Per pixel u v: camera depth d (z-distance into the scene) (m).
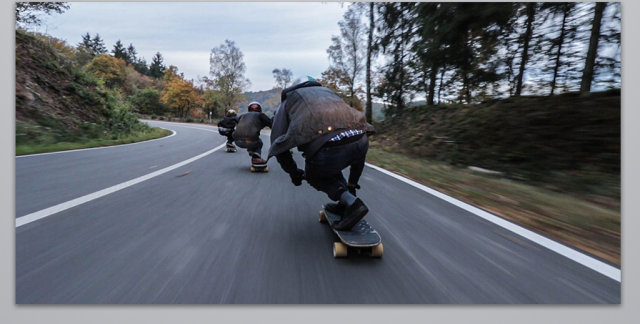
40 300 1.91
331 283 2.22
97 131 15.22
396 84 18.42
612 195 5.61
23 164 7.14
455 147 10.82
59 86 15.81
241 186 5.53
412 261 2.62
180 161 8.62
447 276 2.37
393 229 3.45
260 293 2.07
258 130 7.02
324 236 3.17
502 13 8.45
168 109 86.25
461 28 9.14
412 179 6.76
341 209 3.36
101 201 4.19
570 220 3.80
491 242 3.09
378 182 6.28
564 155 7.61
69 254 2.55
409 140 13.98
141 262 2.45
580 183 6.41
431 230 3.44
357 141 2.78
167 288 2.09
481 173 8.35
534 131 8.84
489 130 10.32
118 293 2.01
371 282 2.25
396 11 11.91
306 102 2.86
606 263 2.63
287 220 3.68
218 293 2.05
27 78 14.12
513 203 4.66
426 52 10.37
